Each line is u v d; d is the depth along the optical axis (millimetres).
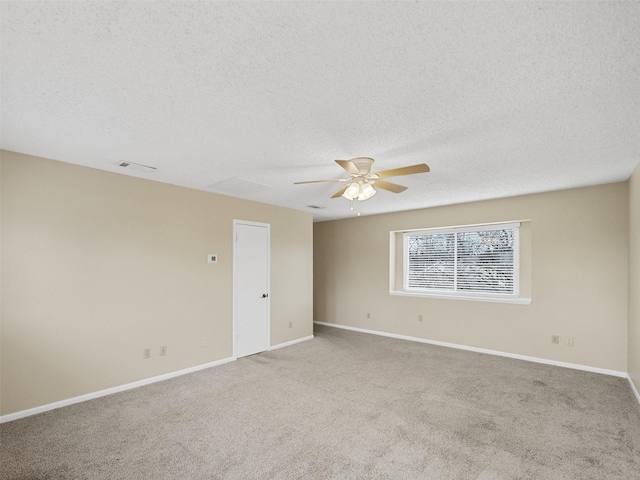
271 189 4066
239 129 2268
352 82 1673
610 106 1903
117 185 3365
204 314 4109
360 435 2480
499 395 3209
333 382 3572
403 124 2170
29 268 2797
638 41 1328
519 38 1327
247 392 3295
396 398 3146
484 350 4727
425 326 5367
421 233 5645
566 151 2670
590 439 2420
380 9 1181
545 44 1363
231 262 4473
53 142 2527
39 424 2623
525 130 2256
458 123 2150
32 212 2824
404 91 1757
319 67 1545
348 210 5598
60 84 1699
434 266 5492
